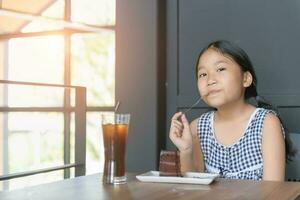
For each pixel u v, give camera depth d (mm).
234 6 2205
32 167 3201
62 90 3084
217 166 1405
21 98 3242
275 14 2123
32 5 3154
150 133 2287
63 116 3086
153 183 1091
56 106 3111
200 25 2270
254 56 2162
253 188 1002
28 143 3225
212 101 1396
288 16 2098
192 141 1422
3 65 3322
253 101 1708
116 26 2393
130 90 2346
